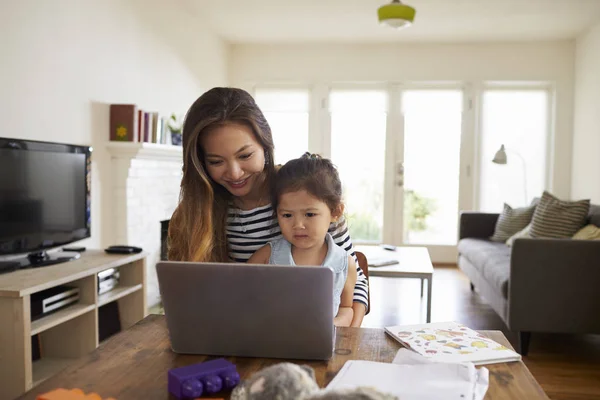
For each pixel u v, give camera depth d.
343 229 1.32
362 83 5.88
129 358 0.92
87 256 2.77
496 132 5.78
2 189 2.27
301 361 0.91
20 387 2.03
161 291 0.90
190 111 1.19
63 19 2.93
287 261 1.20
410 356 0.91
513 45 5.63
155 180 3.84
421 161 5.88
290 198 1.15
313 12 4.67
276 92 6.00
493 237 4.54
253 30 5.36
